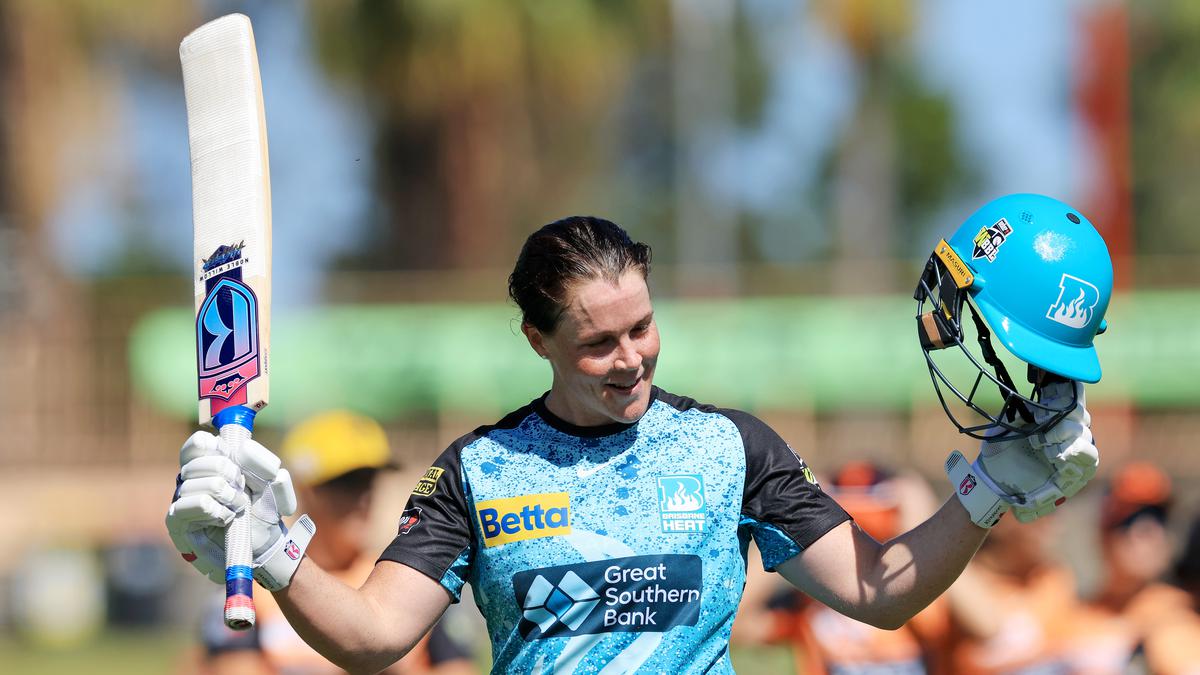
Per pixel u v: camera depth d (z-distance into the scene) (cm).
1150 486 2456
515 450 1272
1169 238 14425
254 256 1281
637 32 8362
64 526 6938
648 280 1280
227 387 1255
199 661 2153
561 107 8206
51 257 7750
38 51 7650
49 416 7444
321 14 7581
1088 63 10400
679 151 11769
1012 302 1214
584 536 1230
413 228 8481
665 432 1274
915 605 1245
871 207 13312
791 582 1306
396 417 7306
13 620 6303
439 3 7544
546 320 1236
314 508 2208
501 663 1254
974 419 5875
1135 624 2411
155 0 7688
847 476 2511
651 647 1217
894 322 7469
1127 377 7350
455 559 1263
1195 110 14075
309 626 1199
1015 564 2491
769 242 16725
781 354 7475
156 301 7900
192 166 1331
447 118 8162
